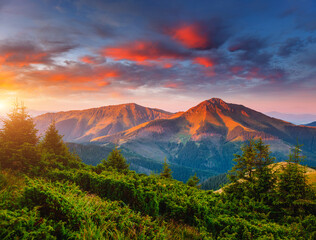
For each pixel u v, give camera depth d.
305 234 6.46
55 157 16.42
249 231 5.84
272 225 6.46
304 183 9.59
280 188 10.04
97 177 9.31
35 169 11.91
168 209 7.42
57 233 3.53
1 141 12.31
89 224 3.82
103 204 4.73
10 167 11.37
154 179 10.84
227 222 6.32
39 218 3.57
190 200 7.77
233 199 10.30
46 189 4.42
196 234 5.95
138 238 3.96
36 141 14.49
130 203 7.67
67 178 10.88
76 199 4.69
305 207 9.13
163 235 4.23
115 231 3.92
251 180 11.23
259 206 9.11
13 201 4.52
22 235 3.08
